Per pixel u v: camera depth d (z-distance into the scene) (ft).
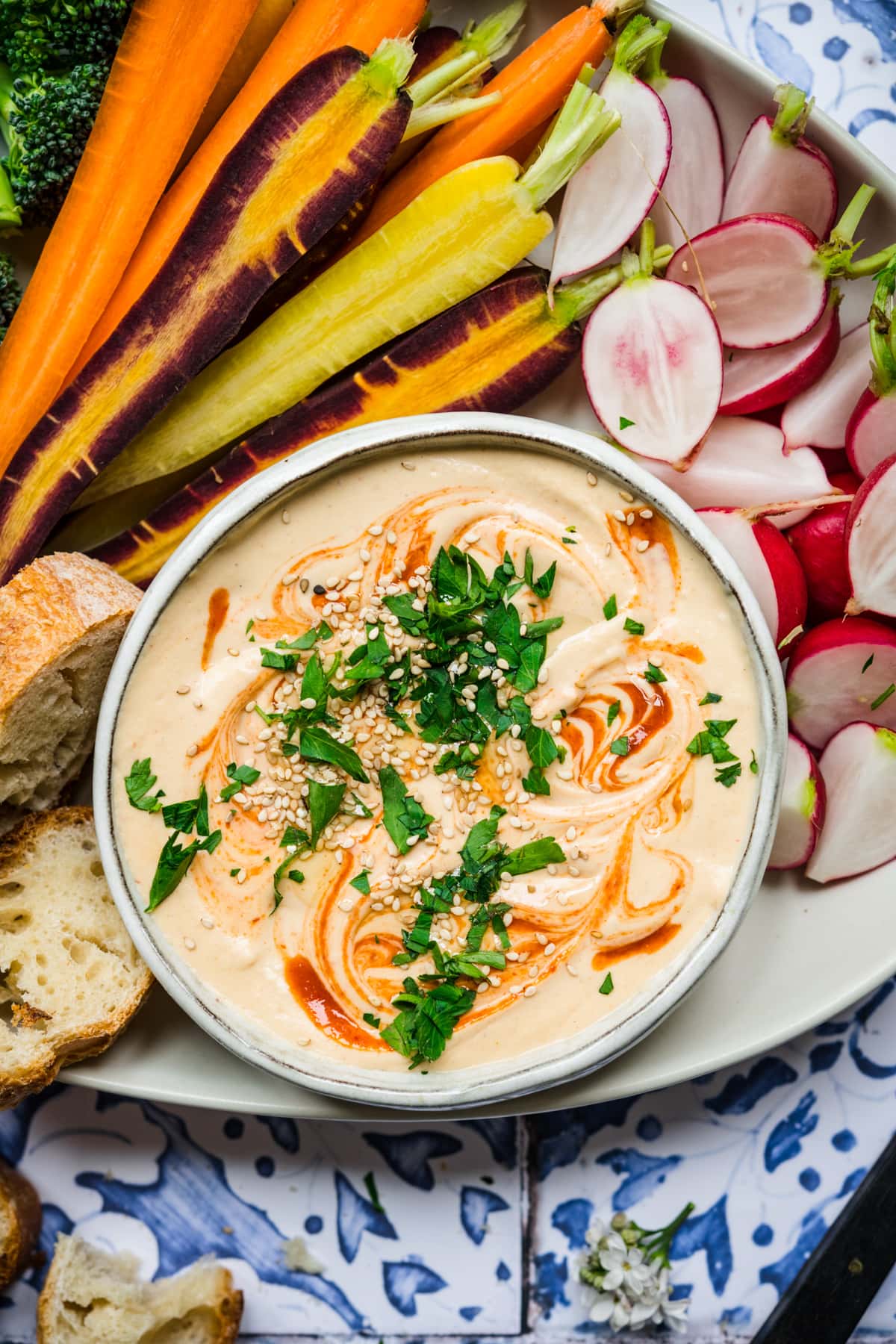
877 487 2.11
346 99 2.05
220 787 2.09
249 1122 2.28
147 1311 2.22
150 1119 2.27
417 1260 2.27
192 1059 2.18
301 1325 2.26
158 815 2.08
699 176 2.17
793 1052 2.27
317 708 2.08
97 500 2.16
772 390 2.16
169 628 2.07
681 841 2.07
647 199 2.13
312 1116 2.16
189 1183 2.27
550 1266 2.27
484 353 2.13
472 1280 2.26
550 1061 2.07
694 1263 2.26
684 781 2.08
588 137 2.08
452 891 2.09
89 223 2.10
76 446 2.10
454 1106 2.06
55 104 2.11
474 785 2.10
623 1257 2.24
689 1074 2.16
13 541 2.12
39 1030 2.13
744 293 2.15
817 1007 2.17
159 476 2.16
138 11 2.08
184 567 2.06
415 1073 2.08
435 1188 2.27
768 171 2.14
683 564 2.07
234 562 2.08
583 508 2.07
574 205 2.13
